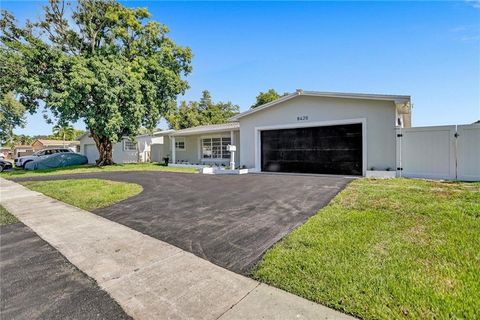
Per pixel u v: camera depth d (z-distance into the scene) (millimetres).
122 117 16844
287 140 12312
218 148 18047
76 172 15625
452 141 8242
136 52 18859
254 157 13391
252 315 2238
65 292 2744
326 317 2160
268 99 35062
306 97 11547
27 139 58406
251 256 3420
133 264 3359
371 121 9867
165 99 19891
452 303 2193
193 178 10945
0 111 30094
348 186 7320
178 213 5664
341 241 3559
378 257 3066
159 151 24172
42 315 2365
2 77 14555
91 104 16172
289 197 6445
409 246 3307
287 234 4059
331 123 10836
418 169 8836
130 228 4859
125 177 11992
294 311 2262
